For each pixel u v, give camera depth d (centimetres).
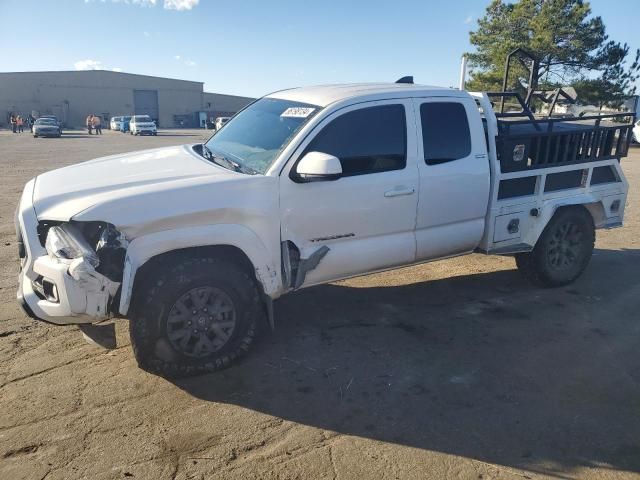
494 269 632
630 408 353
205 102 8338
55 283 336
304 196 400
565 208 555
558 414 345
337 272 433
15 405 339
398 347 431
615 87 2741
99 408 339
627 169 1608
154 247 349
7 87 7325
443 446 312
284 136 418
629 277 612
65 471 283
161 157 449
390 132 439
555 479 287
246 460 295
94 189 360
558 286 572
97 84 7619
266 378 381
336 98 430
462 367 402
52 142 3056
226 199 370
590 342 446
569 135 539
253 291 390
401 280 589
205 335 376
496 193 499
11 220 831
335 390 368
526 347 436
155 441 309
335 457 300
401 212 446
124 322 464
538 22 2677
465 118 480
